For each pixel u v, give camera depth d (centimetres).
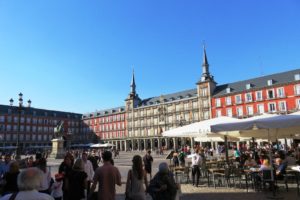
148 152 1769
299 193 1153
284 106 6119
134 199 648
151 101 9812
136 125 9831
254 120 1055
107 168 654
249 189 1295
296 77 6075
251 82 7006
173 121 8731
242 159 1798
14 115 9825
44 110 11038
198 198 1122
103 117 11175
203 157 1742
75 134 11869
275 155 1745
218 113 7381
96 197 651
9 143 9506
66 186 725
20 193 368
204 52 8181
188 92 8844
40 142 10438
